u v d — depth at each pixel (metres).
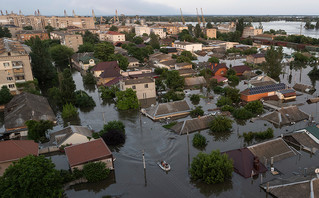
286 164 47.97
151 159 52.09
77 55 155.25
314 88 94.31
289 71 128.88
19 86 93.62
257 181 43.88
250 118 69.81
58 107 85.25
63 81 82.69
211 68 122.75
